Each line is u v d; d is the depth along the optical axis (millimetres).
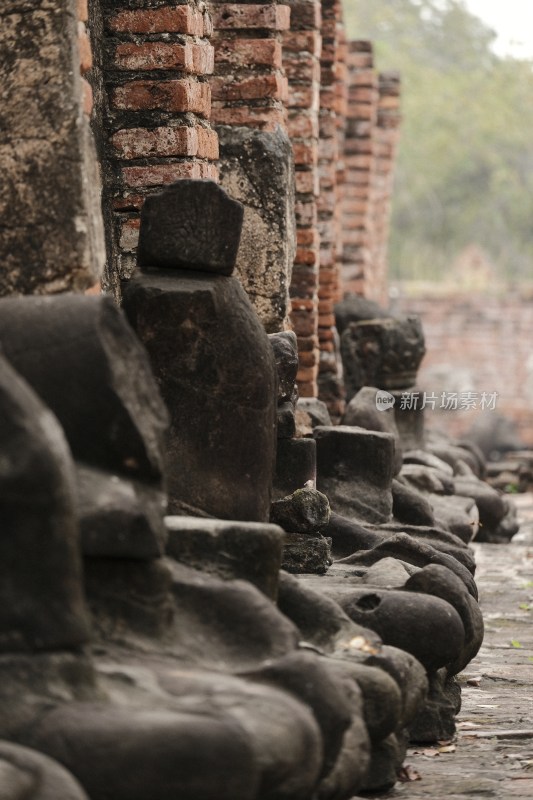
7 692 7781
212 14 19984
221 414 13000
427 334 65000
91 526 8875
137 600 9312
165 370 12930
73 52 11516
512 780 11711
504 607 22141
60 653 7953
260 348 13117
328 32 28469
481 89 96250
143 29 16953
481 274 87875
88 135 11711
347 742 9508
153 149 17031
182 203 13008
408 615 11906
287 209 19312
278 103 19938
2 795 6938
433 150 93750
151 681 8484
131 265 17141
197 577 9883
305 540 15172
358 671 10375
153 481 9422
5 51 11555
